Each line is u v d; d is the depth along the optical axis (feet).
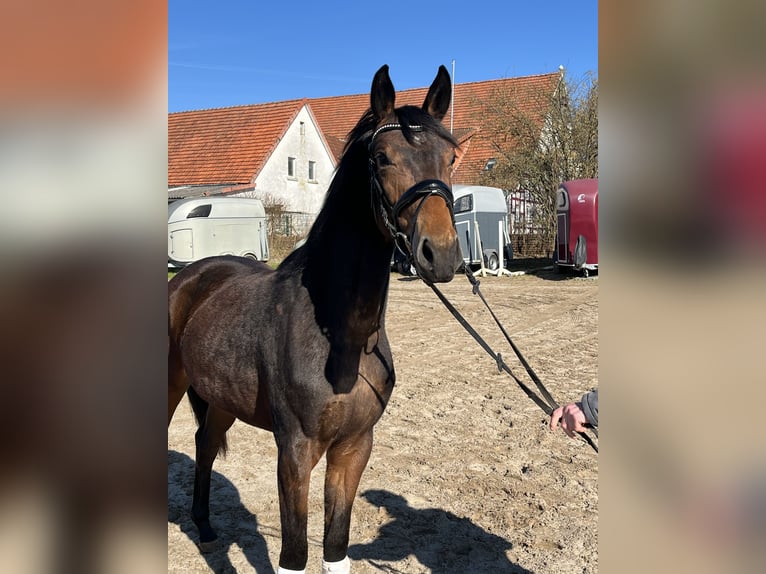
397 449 15.08
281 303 8.43
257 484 13.52
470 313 35.60
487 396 19.27
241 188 68.64
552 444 15.28
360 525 11.52
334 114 94.17
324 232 8.21
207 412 11.21
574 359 24.29
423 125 7.33
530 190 63.26
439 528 11.40
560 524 11.47
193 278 11.31
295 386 7.79
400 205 6.96
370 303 7.80
